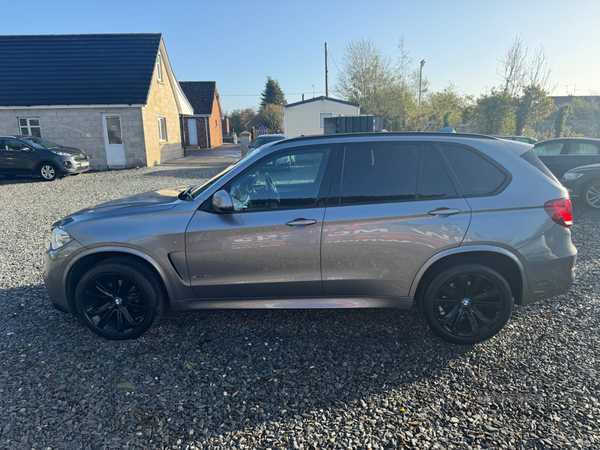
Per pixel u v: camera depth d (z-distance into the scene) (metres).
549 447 2.33
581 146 9.90
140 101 18.19
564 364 3.13
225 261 3.34
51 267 3.46
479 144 3.37
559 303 4.14
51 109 18.06
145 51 20.39
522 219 3.21
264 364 3.20
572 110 39.78
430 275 3.35
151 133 19.64
